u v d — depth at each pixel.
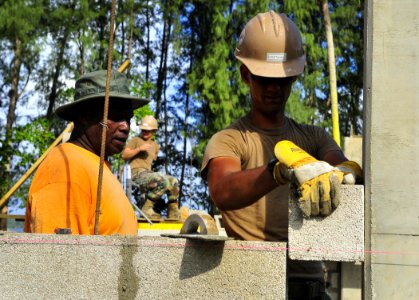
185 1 29.08
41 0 25.84
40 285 3.69
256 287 3.56
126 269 3.66
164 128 30.69
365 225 3.46
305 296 4.08
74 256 3.69
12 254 3.71
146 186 11.47
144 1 28.97
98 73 4.73
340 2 27.67
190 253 3.62
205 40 28.89
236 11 26.38
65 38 28.44
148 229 10.09
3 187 23.89
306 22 27.44
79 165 4.40
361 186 3.43
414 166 3.47
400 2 3.55
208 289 3.59
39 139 21.50
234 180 3.67
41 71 29.58
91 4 28.44
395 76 3.52
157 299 3.62
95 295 3.66
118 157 18.14
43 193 4.27
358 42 27.69
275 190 4.18
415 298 3.41
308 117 25.03
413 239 3.43
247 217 4.14
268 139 4.25
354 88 28.34
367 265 3.45
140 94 23.05
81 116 4.73
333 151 4.34
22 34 25.42
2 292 3.69
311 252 3.42
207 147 4.18
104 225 4.43
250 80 4.29
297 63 4.25
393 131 3.50
